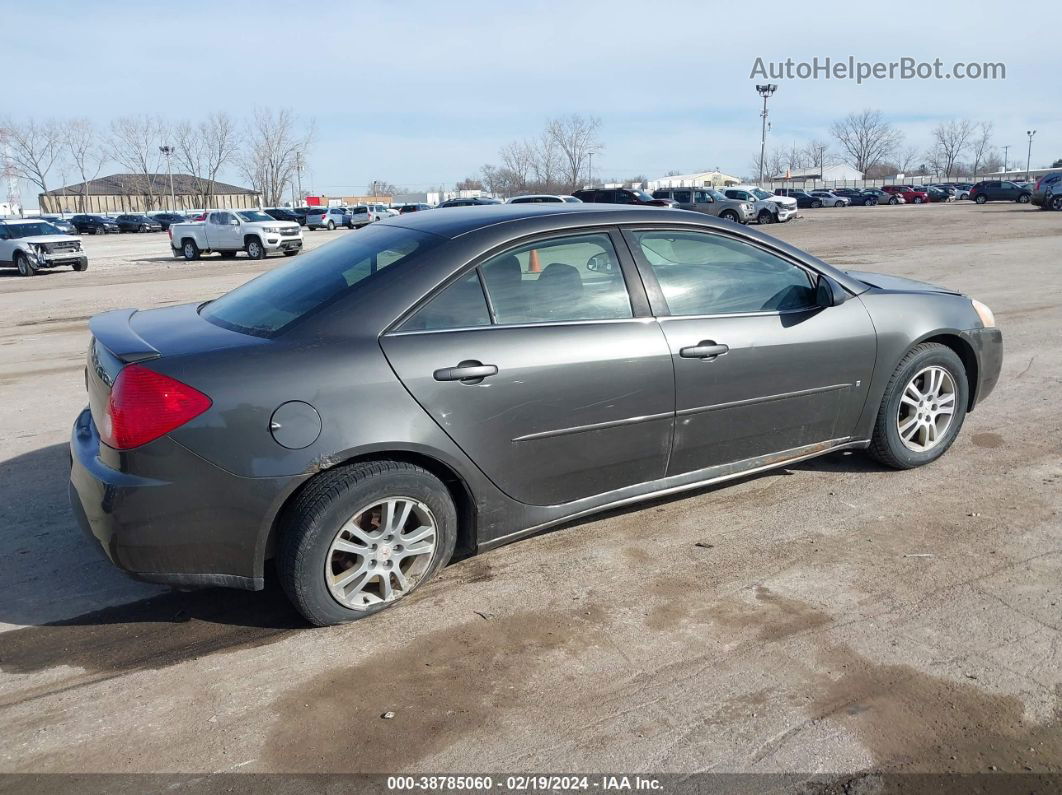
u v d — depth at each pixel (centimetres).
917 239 2303
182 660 304
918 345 448
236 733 263
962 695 273
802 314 408
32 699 283
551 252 353
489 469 336
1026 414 572
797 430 416
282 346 307
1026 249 1848
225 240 2712
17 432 593
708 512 421
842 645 303
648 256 374
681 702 274
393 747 256
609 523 412
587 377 347
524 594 346
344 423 303
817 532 396
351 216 5691
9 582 365
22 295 1747
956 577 350
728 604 334
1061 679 281
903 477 459
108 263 2802
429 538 333
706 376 376
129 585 362
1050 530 391
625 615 328
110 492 293
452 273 332
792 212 3850
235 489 295
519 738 259
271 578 366
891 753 249
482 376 326
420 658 302
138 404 291
